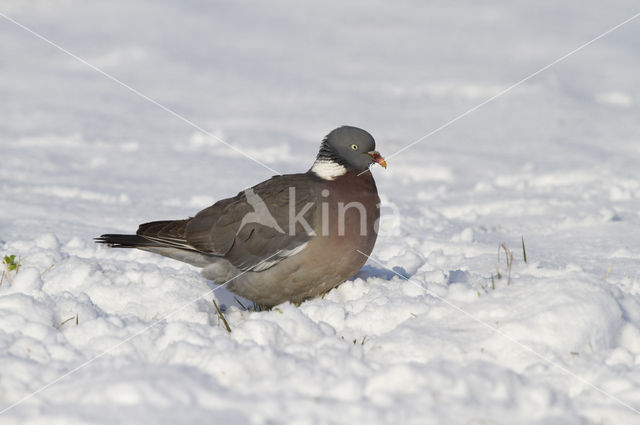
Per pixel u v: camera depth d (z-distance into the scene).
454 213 17.28
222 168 21.33
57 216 15.55
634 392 7.06
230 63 41.72
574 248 13.64
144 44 45.88
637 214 16.27
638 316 8.61
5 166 20.50
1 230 14.18
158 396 6.61
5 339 7.95
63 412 6.46
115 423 6.23
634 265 12.05
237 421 6.35
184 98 32.72
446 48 47.56
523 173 21.06
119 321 8.76
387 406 6.70
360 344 8.20
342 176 9.87
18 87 33.38
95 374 7.27
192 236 10.06
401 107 31.47
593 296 8.27
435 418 6.54
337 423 6.45
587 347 7.89
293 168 21.52
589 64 42.47
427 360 7.66
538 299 8.32
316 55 44.78
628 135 26.27
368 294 9.52
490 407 6.80
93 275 10.23
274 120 28.53
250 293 9.91
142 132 26.14
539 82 36.41
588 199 18.02
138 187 18.84
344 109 30.86
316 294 9.93
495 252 13.13
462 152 24.17
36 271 9.96
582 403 7.00
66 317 8.94
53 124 26.61
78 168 20.80
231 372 7.16
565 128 27.61
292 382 7.05
